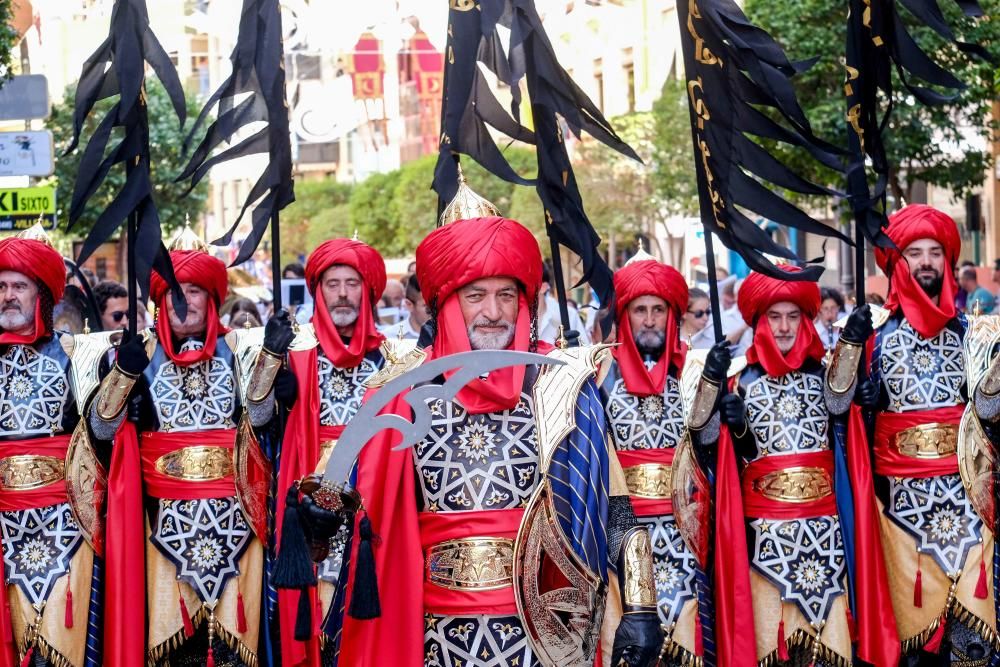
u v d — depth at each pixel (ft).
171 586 23.16
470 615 14.26
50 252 22.31
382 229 168.45
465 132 19.81
